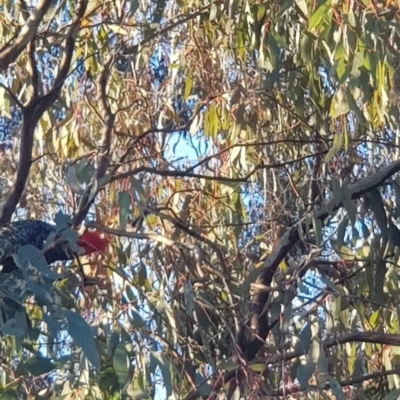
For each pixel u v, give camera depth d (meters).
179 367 3.50
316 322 3.69
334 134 4.01
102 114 4.23
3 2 4.47
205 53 4.54
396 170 3.81
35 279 2.79
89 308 3.58
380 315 4.12
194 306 3.50
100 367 2.96
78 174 3.43
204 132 4.49
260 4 4.05
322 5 3.36
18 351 2.84
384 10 3.47
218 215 4.44
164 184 4.46
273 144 4.43
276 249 3.83
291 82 4.33
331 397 3.88
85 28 4.20
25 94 4.45
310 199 4.24
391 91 3.69
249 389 3.13
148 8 4.54
